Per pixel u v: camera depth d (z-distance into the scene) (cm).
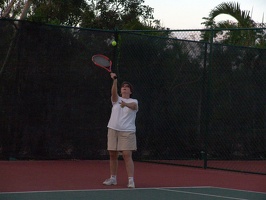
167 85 1450
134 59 1447
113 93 1001
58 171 1215
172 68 1448
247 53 1491
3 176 1105
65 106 1415
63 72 1412
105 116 1442
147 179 1132
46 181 1052
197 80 1424
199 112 1435
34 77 1391
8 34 1375
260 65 1507
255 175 1285
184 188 1016
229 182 1136
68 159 1420
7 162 1346
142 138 1453
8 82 1374
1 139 1371
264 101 1525
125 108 999
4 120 1372
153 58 1451
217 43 1447
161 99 1454
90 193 915
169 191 968
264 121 1532
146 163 1437
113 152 1018
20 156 1382
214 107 1465
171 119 1453
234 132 1498
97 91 1436
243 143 1511
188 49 1434
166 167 1366
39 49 1394
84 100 1428
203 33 1435
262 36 1527
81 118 1427
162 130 1455
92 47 1430
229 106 1484
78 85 1422
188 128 1449
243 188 1055
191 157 1456
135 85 1444
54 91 1407
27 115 1387
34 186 981
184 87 1441
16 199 836
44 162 1371
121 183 1059
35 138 1394
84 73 1427
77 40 1420
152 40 1449
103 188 983
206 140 1369
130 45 1444
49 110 1404
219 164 1433
